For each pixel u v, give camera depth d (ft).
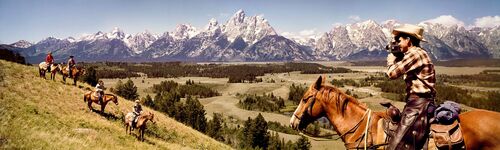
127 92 359.46
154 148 82.17
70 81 140.46
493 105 635.25
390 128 20.47
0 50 246.27
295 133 432.25
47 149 50.01
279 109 639.76
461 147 18.78
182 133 122.11
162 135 108.47
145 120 87.97
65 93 112.47
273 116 552.82
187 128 140.36
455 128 18.95
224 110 598.75
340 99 22.91
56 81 126.21
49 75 140.26
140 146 79.56
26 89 100.94
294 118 24.11
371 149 21.16
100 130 83.35
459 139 18.67
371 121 21.71
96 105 112.57
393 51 20.27
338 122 22.97
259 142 313.32
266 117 540.93
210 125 332.39
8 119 65.26
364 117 22.02
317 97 23.65
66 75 130.21
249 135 313.94
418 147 19.34
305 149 293.02
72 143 59.41
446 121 18.86
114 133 85.81
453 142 18.67
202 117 345.10
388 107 21.13
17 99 87.25
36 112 80.89
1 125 58.08
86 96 103.91
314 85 23.98
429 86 19.27
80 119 88.69
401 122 19.79
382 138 20.76
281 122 505.66
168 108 357.20
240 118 536.01
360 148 21.77
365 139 21.27
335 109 23.11
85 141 64.54
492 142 18.10
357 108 22.61
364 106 22.57
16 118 68.23
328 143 347.36
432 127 19.27
